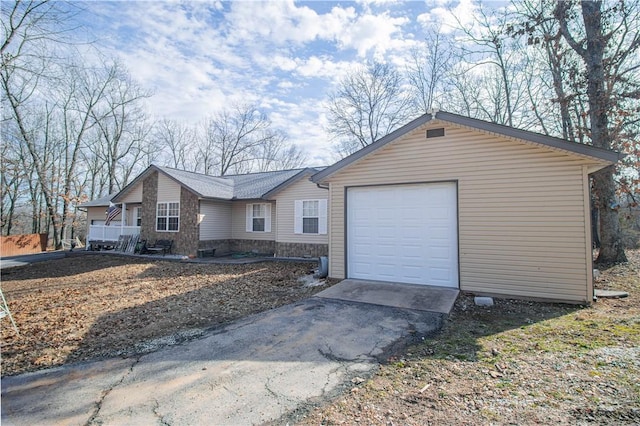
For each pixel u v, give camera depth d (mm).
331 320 5211
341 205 8242
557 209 5992
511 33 11508
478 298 6211
